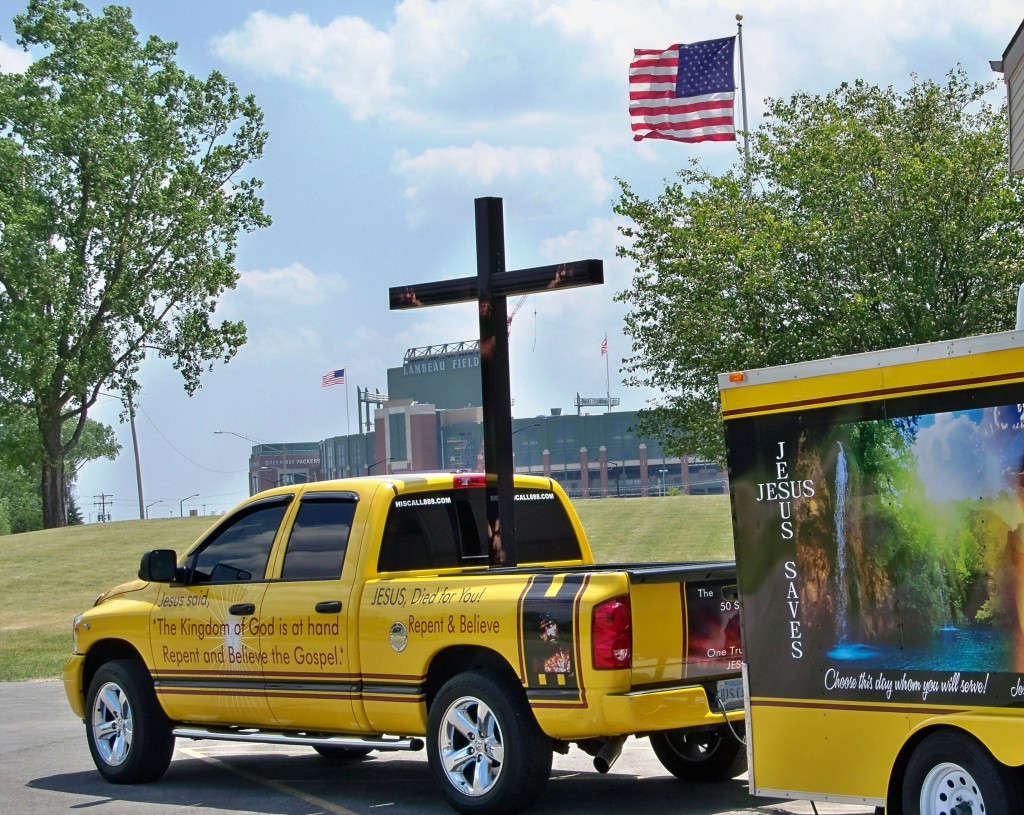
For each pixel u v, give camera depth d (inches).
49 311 2137.1
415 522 358.3
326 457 7022.6
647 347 992.9
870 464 254.8
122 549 1765.5
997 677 234.4
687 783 361.1
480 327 394.0
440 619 324.2
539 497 400.2
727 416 278.7
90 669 414.6
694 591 313.9
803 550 265.4
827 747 260.7
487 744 315.3
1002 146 808.9
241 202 2196.1
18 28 2132.1
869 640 254.5
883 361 253.6
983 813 232.4
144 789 386.3
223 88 2185.0
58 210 2101.4
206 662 375.2
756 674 272.5
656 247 975.6
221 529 384.5
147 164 2139.5
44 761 442.9
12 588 1412.4
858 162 848.9
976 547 238.2
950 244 777.6
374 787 376.2
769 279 813.9
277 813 341.4
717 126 1005.2
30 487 5221.5
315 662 350.6
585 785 362.0
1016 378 233.6
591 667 295.6
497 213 401.1
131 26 2209.6
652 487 6333.7
